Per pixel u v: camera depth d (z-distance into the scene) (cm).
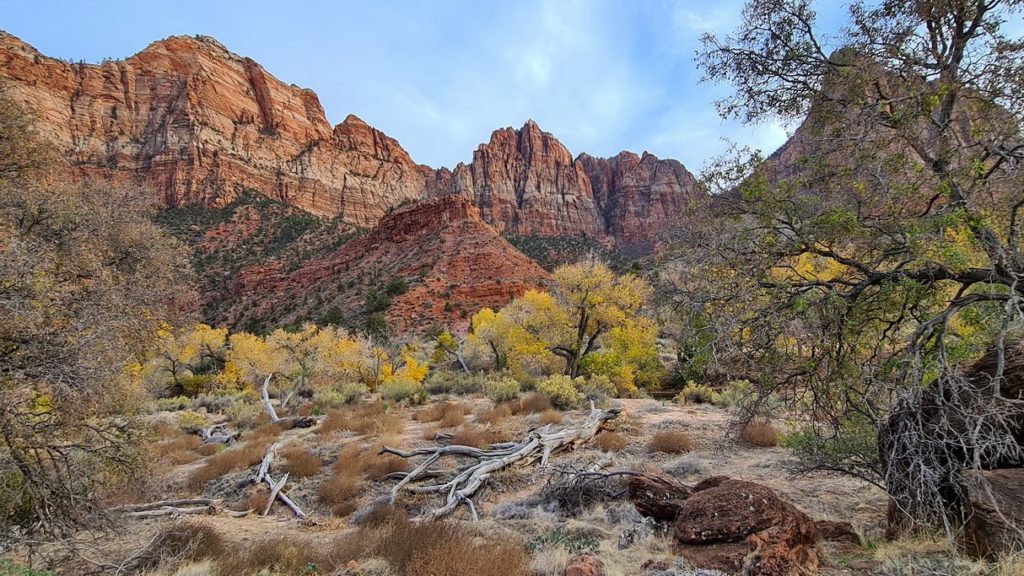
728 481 462
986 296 359
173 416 1916
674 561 393
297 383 2727
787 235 429
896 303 415
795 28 487
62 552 523
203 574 464
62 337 462
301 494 884
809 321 413
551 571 424
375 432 1288
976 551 325
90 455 541
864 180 425
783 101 509
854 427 471
